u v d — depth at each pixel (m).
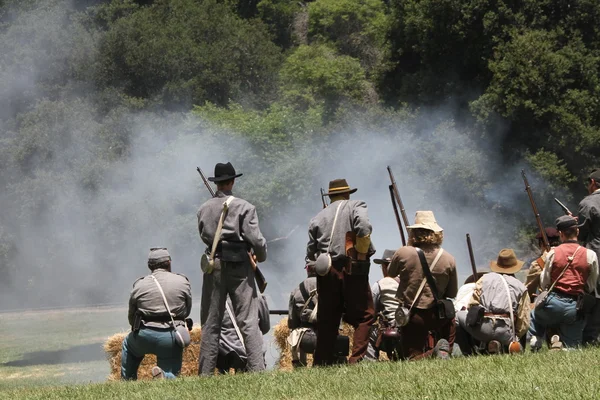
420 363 24.61
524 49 128.25
